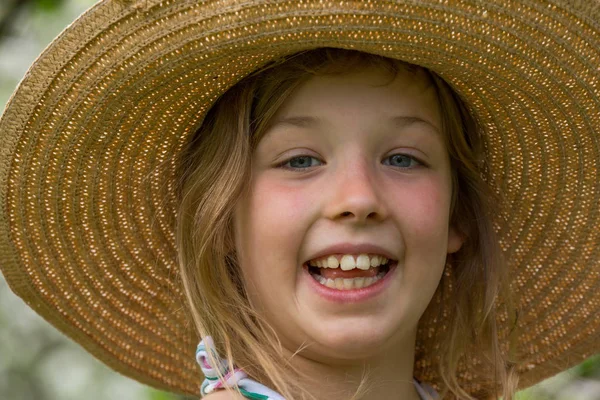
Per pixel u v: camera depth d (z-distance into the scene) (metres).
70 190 3.37
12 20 5.83
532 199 3.65
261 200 3.18
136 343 3.71
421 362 3.87
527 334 3.82
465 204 3.68
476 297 3.70
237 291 3.33
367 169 3.11
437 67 3.06
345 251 3.09
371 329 3.13
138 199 3.50
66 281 3.55
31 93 3.11
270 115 3.18
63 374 5.74
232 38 2.88
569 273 3.73
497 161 3.60
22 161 3.24
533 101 3.28
